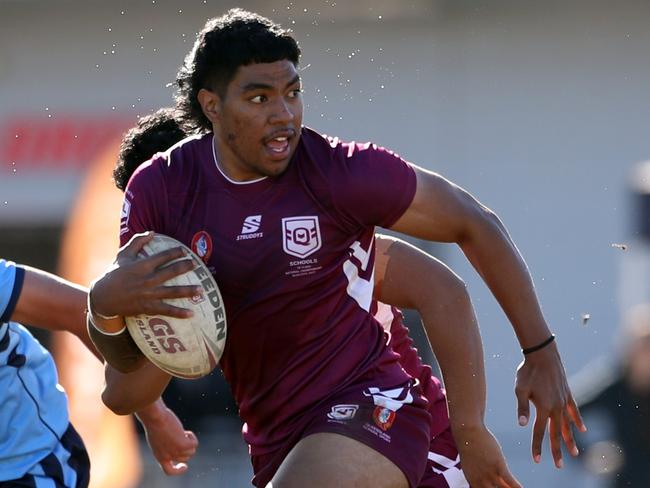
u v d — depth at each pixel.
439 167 51.72
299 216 16.59
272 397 17.22
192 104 17.25
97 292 15.87
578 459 29.41
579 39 51.56
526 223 51.56
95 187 39.88
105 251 36.72
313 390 17.00
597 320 49.88
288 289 16.69
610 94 51.62
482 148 51.72
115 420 32.31
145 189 17.05
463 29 51.59
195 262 16.20
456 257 48.22
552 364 17.33
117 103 53.03
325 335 16.97
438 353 18.58
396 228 16.98
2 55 53.16
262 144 16.20
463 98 51.75
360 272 17.14
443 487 19.33
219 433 39.75
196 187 16.88
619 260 50.66
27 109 53.25
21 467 18.41
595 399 28.47
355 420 16.62
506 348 47.16
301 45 51.47
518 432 44.78
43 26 53.12
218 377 40.44
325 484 15.99
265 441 17.50
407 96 51.72
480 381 18.47
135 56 52.91
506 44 51.66
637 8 51.38
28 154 53.12
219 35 16.36
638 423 28.05
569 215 51.44
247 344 17.11
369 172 16.61
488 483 18.45
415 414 17.19
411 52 51.59
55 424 18.84
